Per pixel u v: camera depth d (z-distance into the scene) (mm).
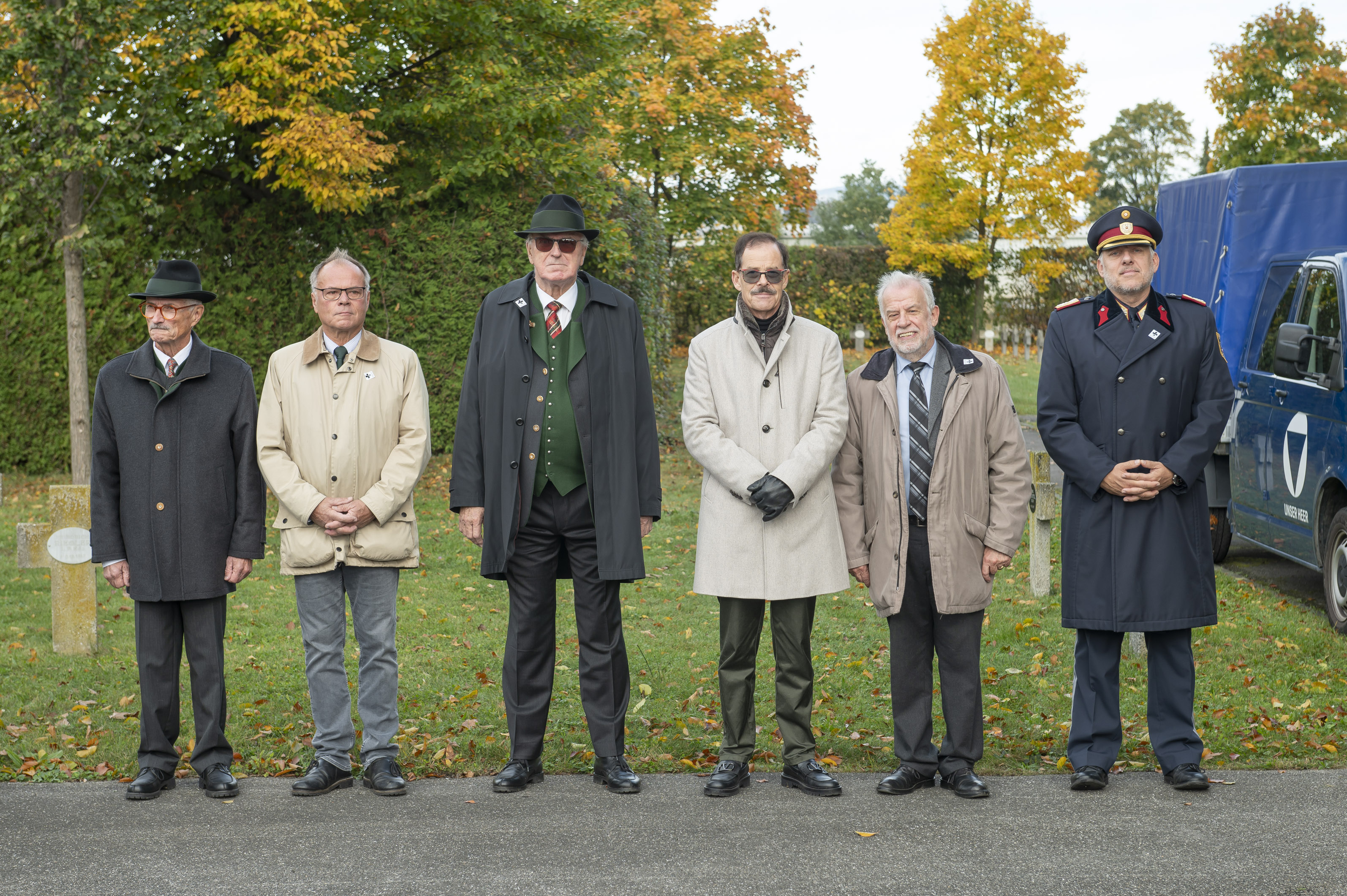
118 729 5195
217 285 12766
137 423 4352
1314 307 7508
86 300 12398
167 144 10641
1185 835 3896
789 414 4371
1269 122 31984
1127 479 4379
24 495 11508
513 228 13414
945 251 31281
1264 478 7969
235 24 10906
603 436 4414
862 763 4816
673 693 5875
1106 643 4484
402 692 5805
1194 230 9859
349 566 4434
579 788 4449
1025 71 29719
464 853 3781
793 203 27312
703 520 4445
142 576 4309
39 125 10023
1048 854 3742
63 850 3805
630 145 23297
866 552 4488
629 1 16078
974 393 4387
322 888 3508
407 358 4582
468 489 4473
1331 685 5836
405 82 13617
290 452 4461
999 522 4398
